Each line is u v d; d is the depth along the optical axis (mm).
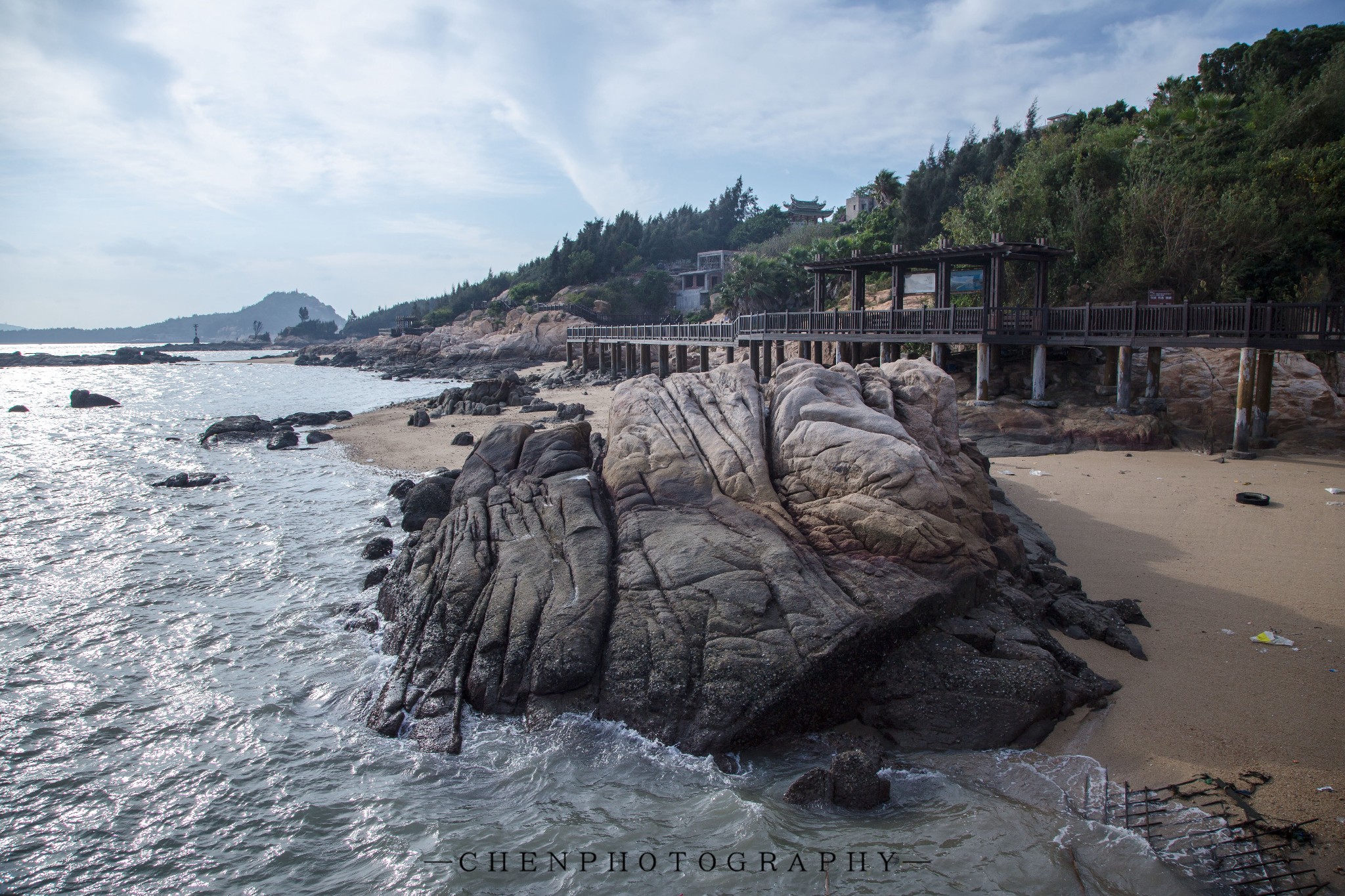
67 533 16438
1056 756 7543
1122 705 8234
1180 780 7086
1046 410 21656
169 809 7680
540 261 128500
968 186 46719
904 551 9234
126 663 10609
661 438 12062
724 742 7844
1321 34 36875
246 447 27484
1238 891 5887
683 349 41875
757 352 33469
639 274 105312
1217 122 29797
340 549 15086
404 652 9805
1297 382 20719
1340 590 10797
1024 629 8891
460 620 9695
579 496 11375
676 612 8836
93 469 23578
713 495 10859
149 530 16609
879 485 9836
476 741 8344
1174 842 6402
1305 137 28828
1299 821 6477
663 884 6383
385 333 120562
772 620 8492
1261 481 16484
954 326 23062
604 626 8961
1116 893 6023
